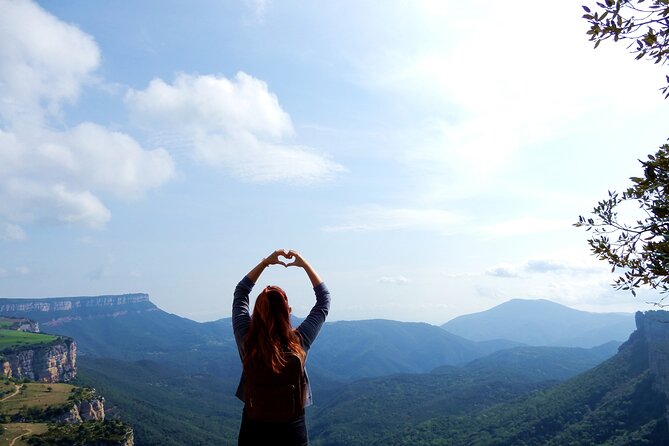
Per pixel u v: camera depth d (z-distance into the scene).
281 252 5.06
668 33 5.93
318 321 4.44
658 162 6.67
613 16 6.07
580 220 8.04
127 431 98.69
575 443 121.50
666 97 6.11
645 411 118.88
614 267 7.62
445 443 157.38
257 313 4.05
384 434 193.62
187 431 168.00
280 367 3.84
